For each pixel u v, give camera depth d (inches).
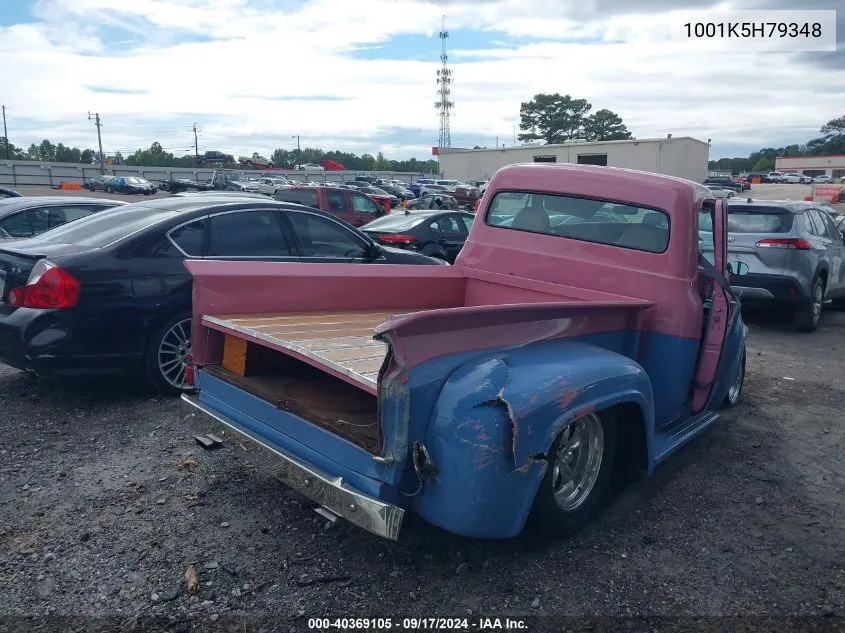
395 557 138.6
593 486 147.4
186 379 160.6
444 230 523.8
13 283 207.2
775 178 3698.3
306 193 608.7
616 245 176.6
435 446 116.0
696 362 174.4
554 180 187.9
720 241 182.2
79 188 2363.4
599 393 132.2
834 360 315.3
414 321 110.4
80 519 150.5
